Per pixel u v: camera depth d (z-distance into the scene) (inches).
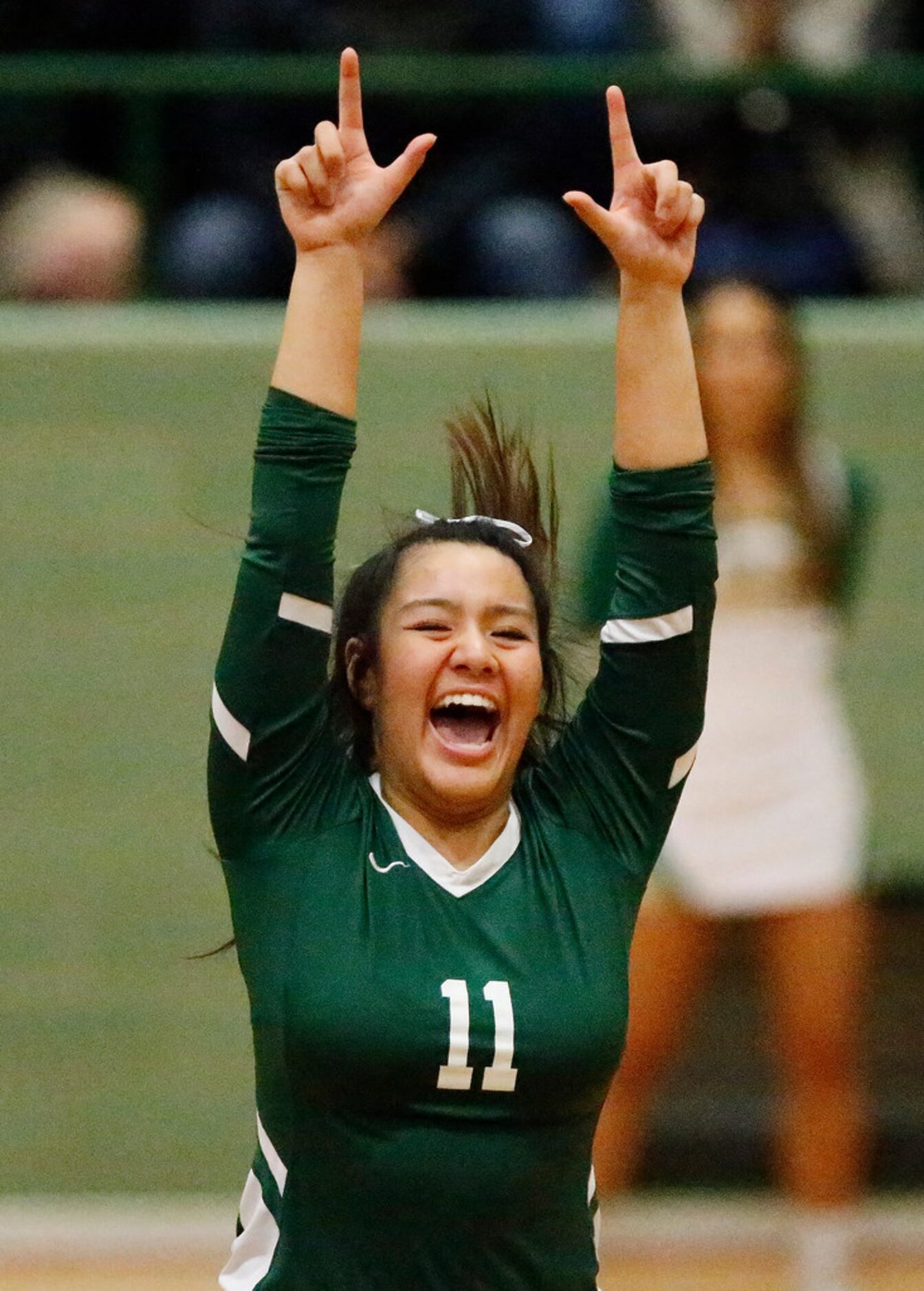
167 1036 673.6
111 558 674.8
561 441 671.1
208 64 709.9
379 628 344.5
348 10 779.4
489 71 713.6
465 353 671.8
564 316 682.8
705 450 344.8
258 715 330.6
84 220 700.7
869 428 676.7
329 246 334.3
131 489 673.6
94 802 674.8
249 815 334.6
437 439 672.4
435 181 726.5
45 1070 673.0
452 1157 317.1
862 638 677.9
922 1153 675.4
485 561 343.6
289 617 328.5
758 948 581.9
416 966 321.4
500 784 340.2
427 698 335.3
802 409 587.8
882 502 676.7
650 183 343.6
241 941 335.6
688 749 349.1
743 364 569.9
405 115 719.1
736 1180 677.9
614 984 330.0
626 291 343.3
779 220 715.4
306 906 327.6
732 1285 642.8
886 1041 679.7
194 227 710.5
